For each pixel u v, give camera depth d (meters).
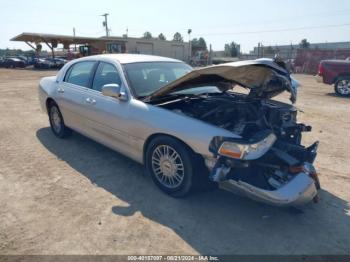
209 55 35.47
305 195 2.98
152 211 3.30
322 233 2.97
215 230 2.99
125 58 4.52
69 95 4.95
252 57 35.22
